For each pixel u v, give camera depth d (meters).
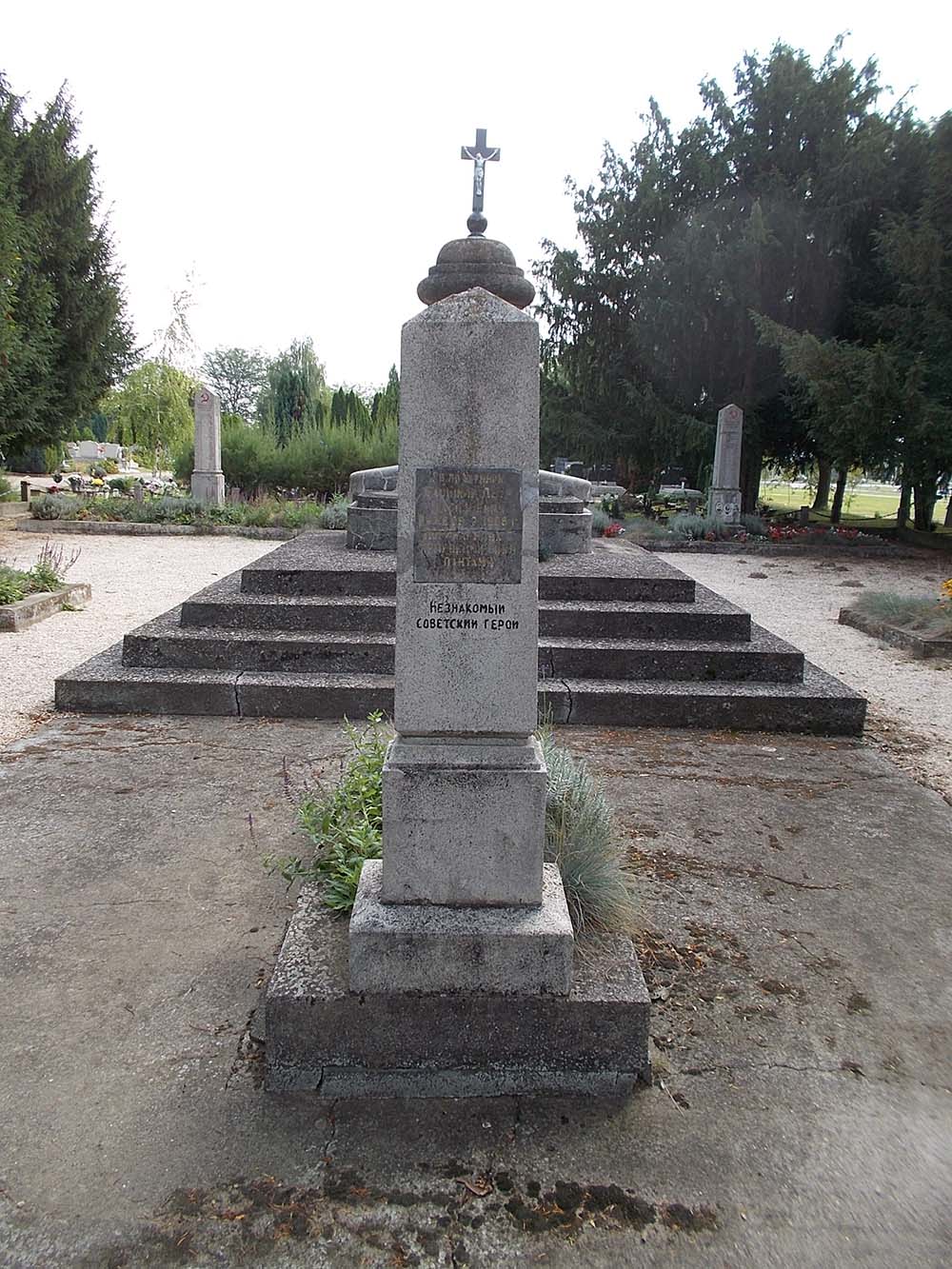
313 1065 2.50
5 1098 2.44
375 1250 2.01
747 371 23.38
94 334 20.31
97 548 15.77
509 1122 2.40
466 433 2.55
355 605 6.75
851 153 20.73
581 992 2.52
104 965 3.07
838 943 3.35
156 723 5.85
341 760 5.11
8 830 4.14
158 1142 2.29
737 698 6.05
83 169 20.08
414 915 2.55
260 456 24.59
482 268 5.53
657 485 28.78
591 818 3.46
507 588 2.57
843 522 27.06
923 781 5.22
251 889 3.61
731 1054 2.70
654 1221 2.11
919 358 17.03
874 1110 2.49
